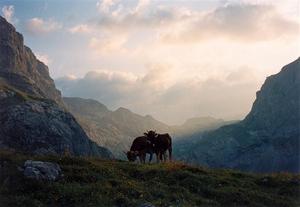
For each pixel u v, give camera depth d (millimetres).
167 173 25266
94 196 20391
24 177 21094
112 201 20141
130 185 22297
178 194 22328
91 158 28219
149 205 19625
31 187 20562
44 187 20609
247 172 29312
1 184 20469
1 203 18766
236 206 22312
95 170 24031
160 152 35281
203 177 25250
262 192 24453
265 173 29812
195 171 26812
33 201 19266
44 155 26766
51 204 19562
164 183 23922
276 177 27250
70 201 19875
